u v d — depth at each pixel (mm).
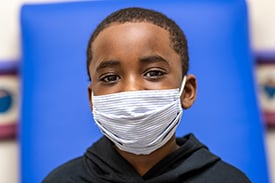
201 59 1176
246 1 1239
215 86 1160
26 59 1197
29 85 1181
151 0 1225
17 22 1350
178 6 1213
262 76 1352
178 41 739
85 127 1150
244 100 1153
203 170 734
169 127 711
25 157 1133
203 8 1214
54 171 813
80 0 1331
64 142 1138
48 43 1201
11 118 1346
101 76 698
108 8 1220
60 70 1186
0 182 1358
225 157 1106
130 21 702
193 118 1142
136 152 716
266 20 1359
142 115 674
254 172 1095
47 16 1222
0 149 1355
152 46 673
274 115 1345
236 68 1174
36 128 1148
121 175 727
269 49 1351
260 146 1123
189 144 755
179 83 726
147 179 725
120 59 668
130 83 675
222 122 1138
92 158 774
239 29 1202
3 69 1337
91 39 757
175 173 704
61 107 1162
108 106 689
